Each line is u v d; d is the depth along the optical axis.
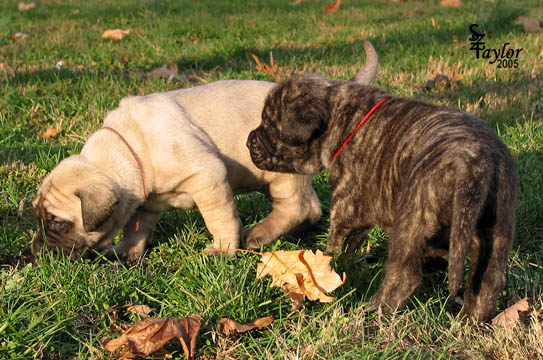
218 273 1.47
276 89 1.55
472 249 1.32
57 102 2.35
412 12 4.38
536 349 1.31
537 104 2.26
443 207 1.26
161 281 1.49
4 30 3.78
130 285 1.47
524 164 1.88
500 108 2.23
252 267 1.53
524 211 1.68
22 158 2.00
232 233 1.57
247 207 1.81
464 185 1.23
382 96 1.47
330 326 1.35
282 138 1.52
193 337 1.32
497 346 1.31
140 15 4.35
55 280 1.45
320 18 4.21
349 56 3.03
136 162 1.52
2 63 2.91
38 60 2.97
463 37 3.30
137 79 2.62
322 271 1.39
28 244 1.65
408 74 2.68
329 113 1.49
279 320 1.38
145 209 1.61
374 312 1.37
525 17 3.44
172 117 1.54
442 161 1.27
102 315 1.39
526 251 1.61
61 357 1.33
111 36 3.53
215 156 1.55
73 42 3.45
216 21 4.04
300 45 3.28
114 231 1.55
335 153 1.48
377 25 3.85
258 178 1.65
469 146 1.26
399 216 1.31
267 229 1.67
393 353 1.32
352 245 1.52
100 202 1.49
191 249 1.59
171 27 3.72
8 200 1.81
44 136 2.16
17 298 1.41
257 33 3.64
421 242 1.29
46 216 1.52
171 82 2.63
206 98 1.60
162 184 1.54
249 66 2.88
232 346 1.34
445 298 1.47
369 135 1.43
